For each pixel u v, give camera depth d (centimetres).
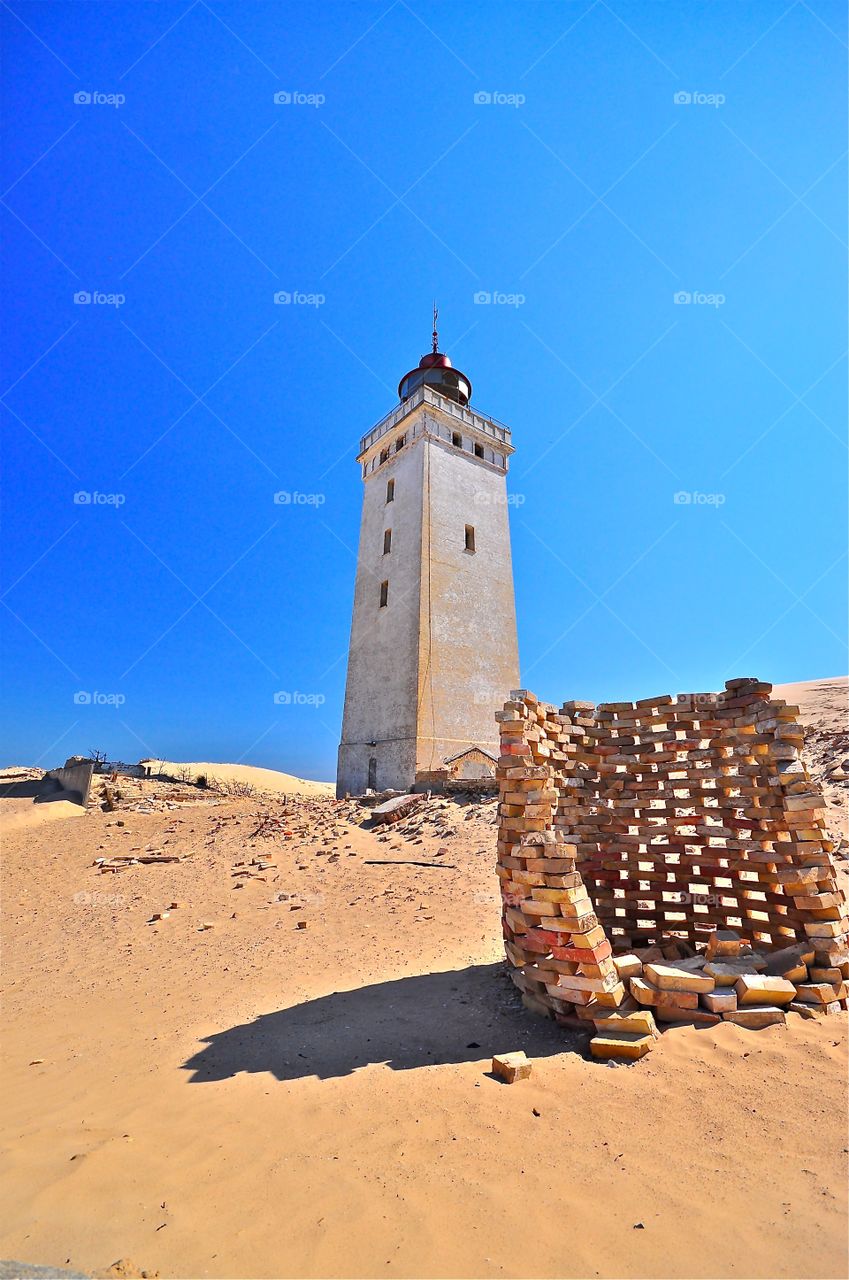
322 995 602
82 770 2534
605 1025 438
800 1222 246
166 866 1427
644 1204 264
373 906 972
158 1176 299
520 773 546
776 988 449
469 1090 377
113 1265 229
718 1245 236
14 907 1202
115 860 1517
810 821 532
